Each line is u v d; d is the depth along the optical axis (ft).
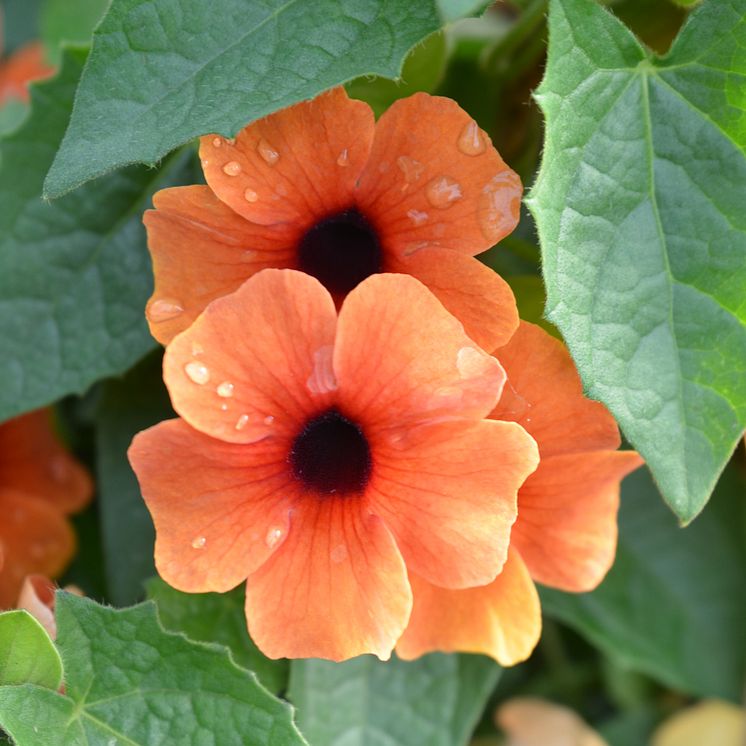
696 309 0.93
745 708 1.18
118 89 0.90
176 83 0.90
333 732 1.03
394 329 0.90
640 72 0.92
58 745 0.93
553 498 0.96
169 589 0.99
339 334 0.90
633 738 1.21
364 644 0.92
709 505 1.17
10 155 1.03
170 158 1.05
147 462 0.91
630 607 1.15
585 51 0.91
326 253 0.95
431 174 0.92
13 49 1.27
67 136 0.89
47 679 0.93
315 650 0.93
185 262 0.93
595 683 1.23
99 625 0.94
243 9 0.91
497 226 0.92
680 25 0.99
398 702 1.05
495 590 0.96
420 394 0.91
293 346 0.91
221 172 0.92
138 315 1.04
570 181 0.91
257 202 0.92
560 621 1.22
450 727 1.05
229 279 0.94
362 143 0.92
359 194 0.93
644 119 0.93
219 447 0.91
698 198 0.93
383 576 0.92
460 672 1.05
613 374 0.92
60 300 1.04
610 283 0.92
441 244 0.93
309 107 0.92
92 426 1.11
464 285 0.92
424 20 0.91
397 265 0.94
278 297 0.90
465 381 0.90
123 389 1.06
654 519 1.16
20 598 0.99
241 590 1.00
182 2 0.91
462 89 1.04
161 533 0.91
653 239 0.93
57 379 1.03
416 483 0.92
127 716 0.94
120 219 1.04
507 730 1.18
